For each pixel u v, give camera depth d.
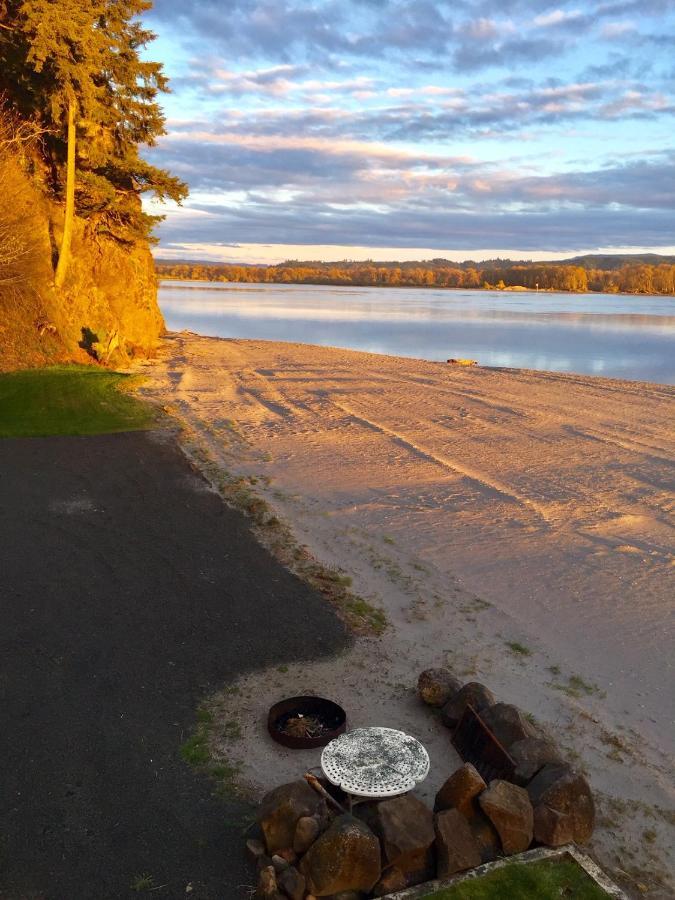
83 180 26.33
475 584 8.38
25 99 24.55
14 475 11.45
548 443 15.95
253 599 7.47
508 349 45.50
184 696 5.61
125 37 26.61
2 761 4.69
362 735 4.61
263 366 28.91
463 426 17.70
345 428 17.09
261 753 4.92
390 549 9.37
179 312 78.69
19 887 3.70
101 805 4.33
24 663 5.94
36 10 20.80
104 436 14.43
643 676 6.47
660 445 15.85
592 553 9.45
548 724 5.57
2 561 8.04
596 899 3.75
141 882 3.77
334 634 6.82
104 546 8.70
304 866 3.76
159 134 28.78
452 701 5.32
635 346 48.28
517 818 4.04
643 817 4.57
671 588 8.39
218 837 4.12
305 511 10.71
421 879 3.89
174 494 11.01
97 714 5.28
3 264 21.56
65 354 23.75
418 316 81.19
